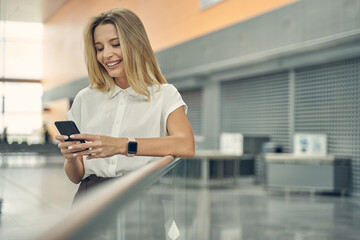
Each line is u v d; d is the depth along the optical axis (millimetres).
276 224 6664
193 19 15547
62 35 24234
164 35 17219
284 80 12984
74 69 23203
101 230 520
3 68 19703
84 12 21656
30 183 10953
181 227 2295
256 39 12133
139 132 1664
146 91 1632
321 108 11680
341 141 11086
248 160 13000
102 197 627
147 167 1103
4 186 10297
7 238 5125
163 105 1685
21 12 15422
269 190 11250
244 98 14609
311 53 11227
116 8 1653
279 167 10734
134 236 828
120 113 1666
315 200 9539
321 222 6898
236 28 12883
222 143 13273
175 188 1832
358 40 9781
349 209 8266
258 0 12594
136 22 1637
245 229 6250
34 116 26344
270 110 13531
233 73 14359
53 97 26266
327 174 10383
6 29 24094
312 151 11180
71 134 1540
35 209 7227
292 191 11164
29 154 18406
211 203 8797
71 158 1570
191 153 1620
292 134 12578
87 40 1669
